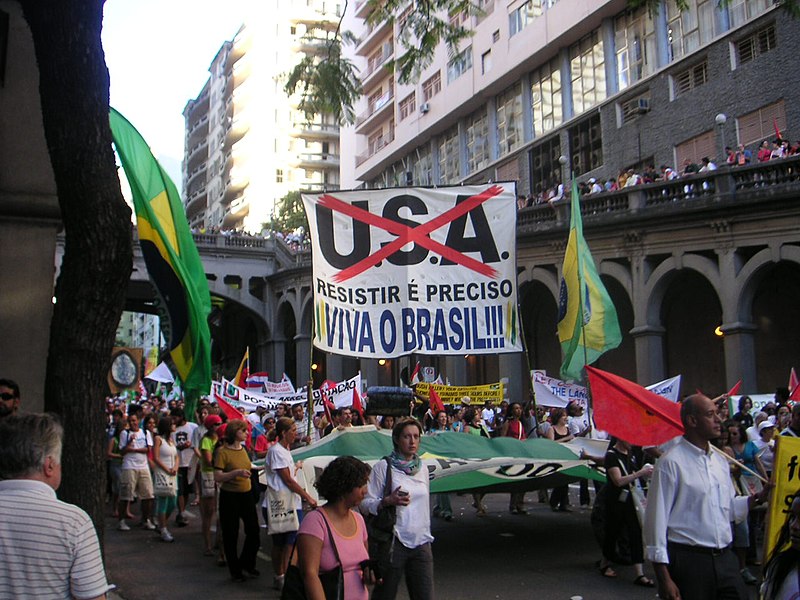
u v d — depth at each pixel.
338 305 9.80
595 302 13.78
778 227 21.39
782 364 23.98
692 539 4.59
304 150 85.19
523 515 13.42
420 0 11.23
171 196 9.19
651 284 24.16
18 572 2.93
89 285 5.38
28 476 3.11
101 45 5.52
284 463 8.24
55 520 3.01
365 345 9.77
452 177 45.00
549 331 32.06
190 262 9.16
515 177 38.91
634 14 32.06
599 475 9.55
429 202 10.05
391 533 5.45
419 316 9.84
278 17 84.88
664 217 23.75
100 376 5.44
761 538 10.45
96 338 5.40
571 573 8.98
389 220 10.02
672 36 30.20
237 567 8.87
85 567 3.02
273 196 83.19
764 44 26.20
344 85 10.94
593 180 28.66
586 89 34.56
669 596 4.50
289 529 8.24
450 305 9.91
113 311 5.48
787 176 21.55
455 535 11.59
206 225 97.88
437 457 9.65
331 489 4.31
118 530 12.48
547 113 37.09
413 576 5.65
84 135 5.37
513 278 9.96
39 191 9.02
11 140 9.02
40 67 5.43
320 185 85.25
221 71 95.19
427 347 9.77
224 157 91.25
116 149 8.70
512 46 38.28
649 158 30.70
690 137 28.80
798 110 24.59
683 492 4.62
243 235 45.44
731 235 22.31
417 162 48.97
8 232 8.91
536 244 27.78
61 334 5.35
